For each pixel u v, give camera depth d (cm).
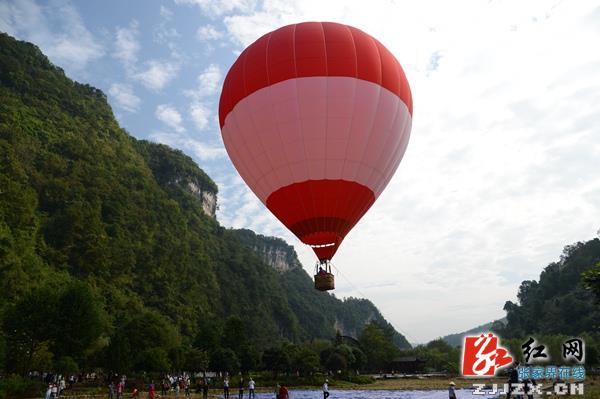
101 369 6931
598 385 3569
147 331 8125
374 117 2403
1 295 8569
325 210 2427
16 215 12219
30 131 17612
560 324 16862
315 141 2350
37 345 5234
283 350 7450
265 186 2519
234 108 2505
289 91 2353
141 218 18375
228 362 7662
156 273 16925
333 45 2414
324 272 2448
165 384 4778
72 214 14425
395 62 2581
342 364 7694
